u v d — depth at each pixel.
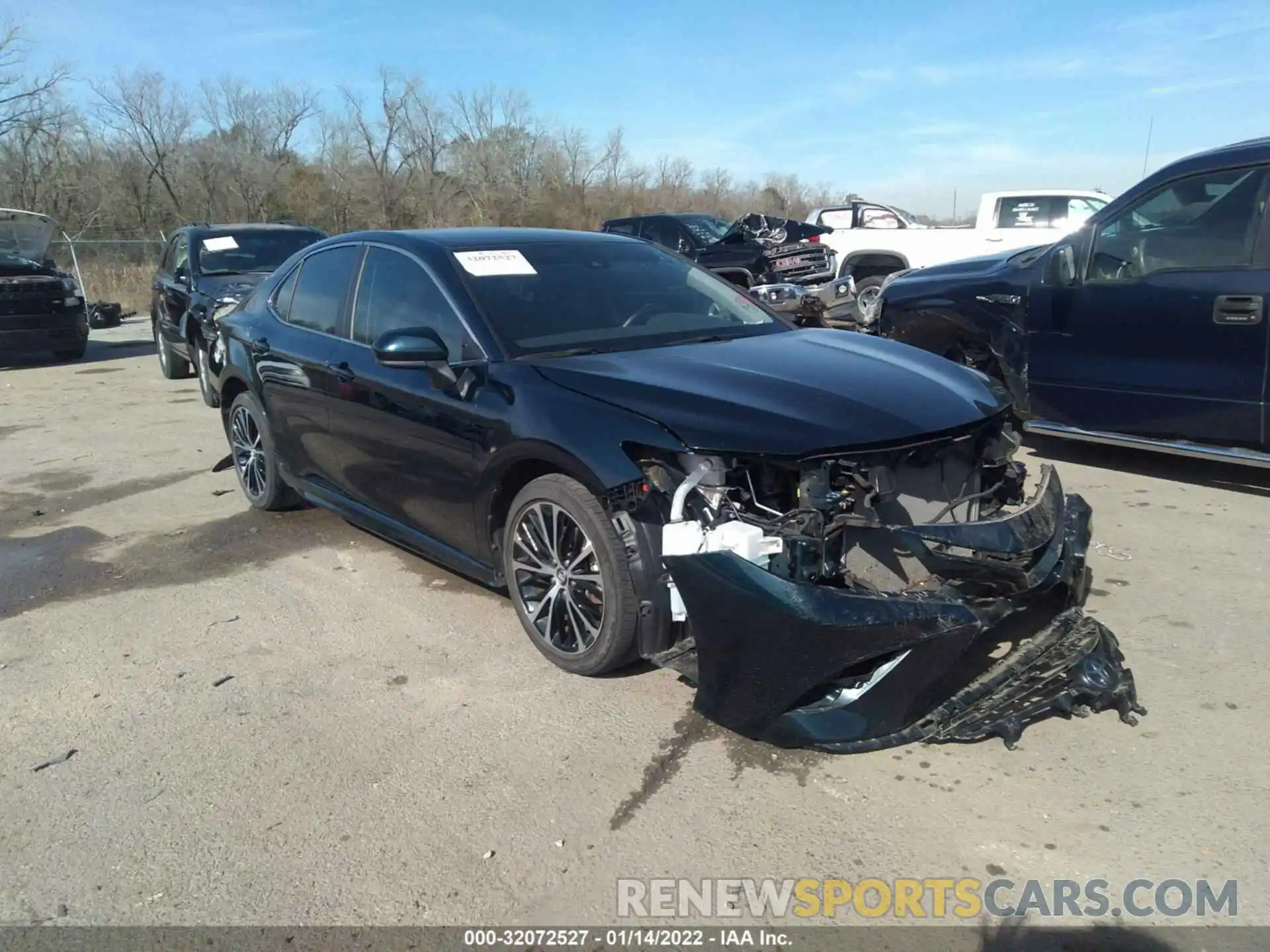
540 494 3.62
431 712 3.54
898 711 2.93
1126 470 6.24
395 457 4.37
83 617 4.57
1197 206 5.45
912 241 13.83
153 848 2.86
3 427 9.18
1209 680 3.56
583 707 3.52
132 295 22.14
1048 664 3.21
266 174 36.91
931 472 3.47
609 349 4.00
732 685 3.05
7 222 14.15
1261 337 5.18
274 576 4.99
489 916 2.54
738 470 3.19
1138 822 2.78
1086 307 5.91
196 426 8.88
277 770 3.22
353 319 4.76
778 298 11.28
